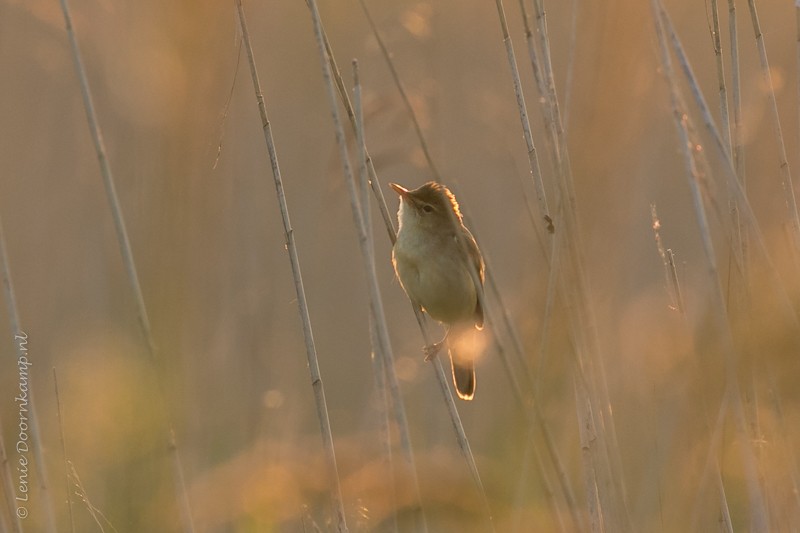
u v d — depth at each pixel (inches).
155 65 339.9
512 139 536.7
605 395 315.3
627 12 321.7
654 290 421.1
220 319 451.8
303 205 581.0
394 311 581.9
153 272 333.7
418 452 419.5
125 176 516.7
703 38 576.7
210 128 344.5
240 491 263.0
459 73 595.8
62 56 555.8
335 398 524.4
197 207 346.9
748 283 295.7
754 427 304.8
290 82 627.5
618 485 315.0
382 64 560.4
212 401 417.1
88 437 227.5
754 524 280.1
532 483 275.7
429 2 592.1
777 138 352.2
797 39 361.4
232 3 348.5
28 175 576.4
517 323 316.5
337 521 277.3
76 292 515.5
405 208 443.5
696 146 296.8
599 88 324.5
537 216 358.0
